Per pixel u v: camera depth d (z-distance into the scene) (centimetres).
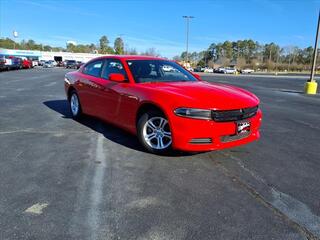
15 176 367
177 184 355
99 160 425
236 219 284
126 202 311
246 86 2141
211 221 280
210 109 399
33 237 251
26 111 788
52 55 9175
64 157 434
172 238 253
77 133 565
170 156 447
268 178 380
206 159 440
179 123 407
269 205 312
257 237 258
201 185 354
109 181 358
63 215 284
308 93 1594
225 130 411
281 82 2831
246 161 438
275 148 508
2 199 311
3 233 256
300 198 329
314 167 423
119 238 252
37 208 295
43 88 1416
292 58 12319
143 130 459
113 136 547
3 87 1420
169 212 294
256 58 13962
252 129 445
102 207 300
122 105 502
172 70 558
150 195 327
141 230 264
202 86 474
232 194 334
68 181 356
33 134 555
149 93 448
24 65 4019
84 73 652
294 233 265
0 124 631
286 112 910
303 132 636
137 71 520
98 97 576
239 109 420
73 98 691
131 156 444
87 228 265
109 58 583
